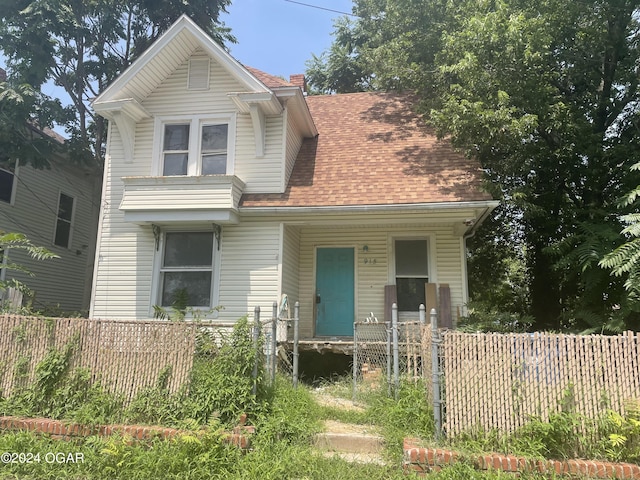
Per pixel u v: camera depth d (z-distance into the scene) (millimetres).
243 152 10750
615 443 4617
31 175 16109
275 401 6027
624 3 10656
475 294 15102
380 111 13578
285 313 9664
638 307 8383
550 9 10492
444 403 5293
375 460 5215
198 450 5078
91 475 4922
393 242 11383
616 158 10695
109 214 10938
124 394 5938
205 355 5996
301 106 11031
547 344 5133
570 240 9891
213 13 17031
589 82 11984
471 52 9867
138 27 16469
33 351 6316
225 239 10461
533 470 4621
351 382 8328
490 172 11508
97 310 10547
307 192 10414
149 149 11070
